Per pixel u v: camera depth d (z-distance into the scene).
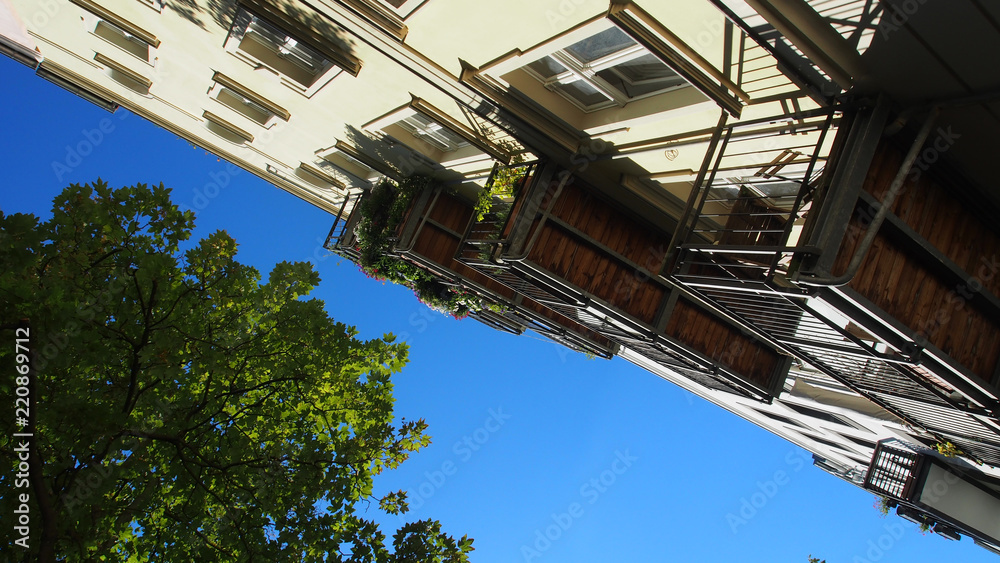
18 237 4.64
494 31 5.78
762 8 3.80
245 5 6.66
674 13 4.60
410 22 6.24
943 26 3.45
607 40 5.65
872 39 3.74
